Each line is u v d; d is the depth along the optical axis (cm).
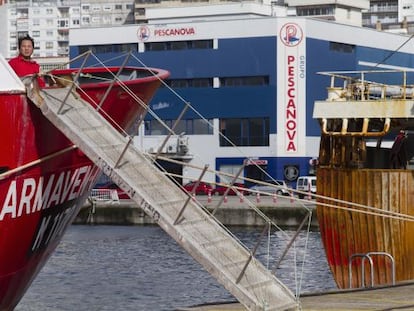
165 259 4084
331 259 2898
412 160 3094
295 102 8862
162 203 1731
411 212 2825
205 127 9088
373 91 3575
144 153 1869
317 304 1989
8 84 1700
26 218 1805
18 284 1928
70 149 1838
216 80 9075
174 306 2761
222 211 6081
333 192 2888
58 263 3916
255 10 11319
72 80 1884
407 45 9875
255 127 8975
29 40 1841
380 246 2834
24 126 1733
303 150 8869
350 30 9262
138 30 9300
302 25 8862
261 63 8938
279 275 3419
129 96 1934
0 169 1717
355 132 2942
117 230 5903
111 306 2769
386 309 1917
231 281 1655
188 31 9156
